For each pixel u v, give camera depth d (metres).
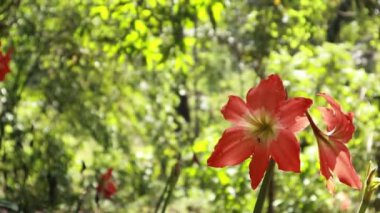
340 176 2.01
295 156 1.96
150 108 11.25
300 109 1.99
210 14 6.42
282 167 1.97
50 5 8.88
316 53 7.64
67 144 8.82
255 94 2.03
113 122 10.20
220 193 6.91
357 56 8.90
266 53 8.61
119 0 6.77
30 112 9.07
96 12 6.88
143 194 10.22
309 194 6.81
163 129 11.42
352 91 7.40
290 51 8.68
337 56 7.44
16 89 7.96
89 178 8.52
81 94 9.61
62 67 9.03
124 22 7.04
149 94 11.37
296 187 6.87
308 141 7.06
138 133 11.28
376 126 6.72
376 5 8.12
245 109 2.01
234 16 11.98
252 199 6.89
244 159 2.02
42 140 8.04
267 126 2.00
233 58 15.20
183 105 15.19
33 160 7.35
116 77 9.93
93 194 8.24
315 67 7.31
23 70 8.65
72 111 9.57
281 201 6.79
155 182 10.69
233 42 12.75
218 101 14.86
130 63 9.92
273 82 2.03
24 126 8.14
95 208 8.38
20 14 8.61
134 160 10.19
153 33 7.01
